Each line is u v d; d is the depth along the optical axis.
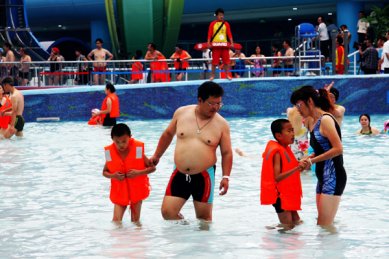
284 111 20.58
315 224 7.25
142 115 20.09
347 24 30.33
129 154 7.35
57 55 25.61
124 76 23.00
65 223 7.50
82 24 35.28
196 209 7.45
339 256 6.09
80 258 6.16
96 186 9.57
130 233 6.98
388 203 8.26
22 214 7.99
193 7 32.12
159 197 8.77
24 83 22.92
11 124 15.13
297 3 31.41
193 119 7.45
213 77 20.11
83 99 19.91
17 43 30.31
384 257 6.05
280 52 24.09
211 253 6.21
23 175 10.49
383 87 20.78
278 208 7.20
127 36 29.52
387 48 22.16
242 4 31.80
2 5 30.77
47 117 19.75
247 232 6.95
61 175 10.45
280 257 6.06
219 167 10.91
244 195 8.83
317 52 22.06
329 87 9.80
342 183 7.08
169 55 30.27
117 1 29.67
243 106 20.42
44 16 32.88
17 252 6.42
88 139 14.85
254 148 13.02
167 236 6.83
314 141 7.10
